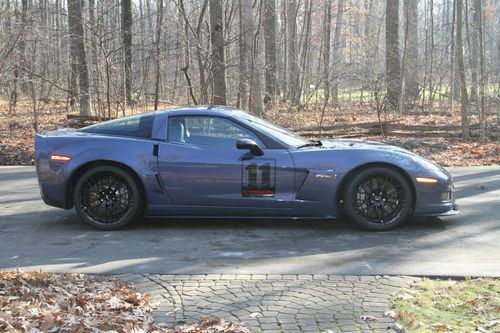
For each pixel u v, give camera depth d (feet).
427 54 92.53
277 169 19.71
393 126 52.29
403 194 19.69
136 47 57.77
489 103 64.75
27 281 13.88
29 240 19.29
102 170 20.31
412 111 76.23
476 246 17.92
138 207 20.39
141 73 64.85
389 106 73.46
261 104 61.57
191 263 16.34
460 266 15.71
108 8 54.85
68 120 57.52
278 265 16.02
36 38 59.52
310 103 87.30
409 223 21.08
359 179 19.66
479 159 40.11
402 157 19.72
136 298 12.91
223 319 11.82
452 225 20.74
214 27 53.62
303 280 14.52
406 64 79.20
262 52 77.46
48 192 20.67
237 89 59.26
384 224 19.84
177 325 11.58
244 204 19.98
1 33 53.16
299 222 21.52
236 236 19.57
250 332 11.12
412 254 17.06
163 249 17.97
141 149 20.17
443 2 131.54
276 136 20.40
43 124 58.23
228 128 20.38
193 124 20.54
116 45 59.57
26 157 41.42
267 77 78.74
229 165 19.85
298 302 12.84
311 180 19.65
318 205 19.79
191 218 22.24
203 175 19.95
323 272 15.26
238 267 15.85
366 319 11.73
